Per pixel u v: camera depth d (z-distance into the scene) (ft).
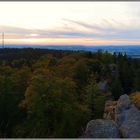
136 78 304.91
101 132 95.55
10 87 169.99
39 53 482.28
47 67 266.57
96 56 409.08
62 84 139.64
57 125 125.59
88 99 176.35
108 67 346.33
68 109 128.88
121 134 96.73
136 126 98.32
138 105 123.13
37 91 130.62
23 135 126.62
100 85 290.56
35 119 128.16
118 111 111.75
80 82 250.98
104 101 178.60
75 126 132.46
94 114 172.45
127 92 318.86
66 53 457.68
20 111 165.37
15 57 447.42
